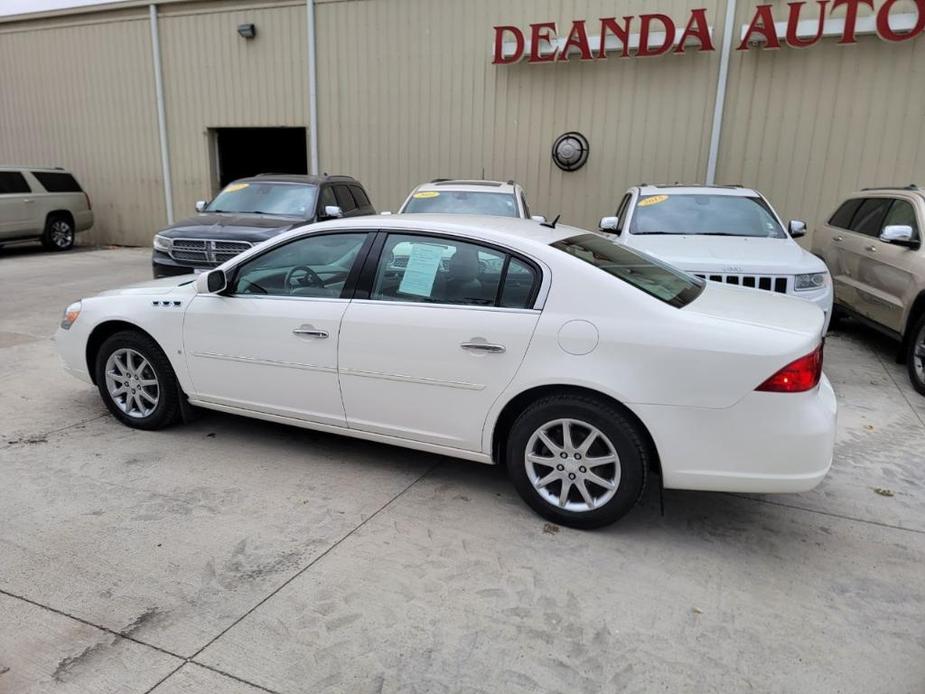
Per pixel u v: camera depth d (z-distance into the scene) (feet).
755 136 35.01
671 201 23.85
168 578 9.87
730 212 23.27
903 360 21.84
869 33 31.91
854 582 10.13
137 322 14.58
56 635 8.64
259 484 12.86
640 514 12.07
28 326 25.46
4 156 55.16
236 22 44.68
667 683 8.05
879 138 33.06
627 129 37.11
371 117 42.50
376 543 10.91
